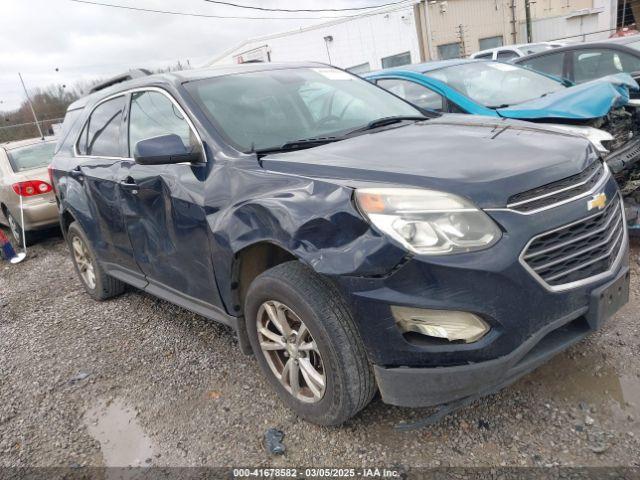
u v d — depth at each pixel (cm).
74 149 471
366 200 227
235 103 335
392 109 374
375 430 267
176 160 302
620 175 457
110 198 393
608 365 289
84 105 483
